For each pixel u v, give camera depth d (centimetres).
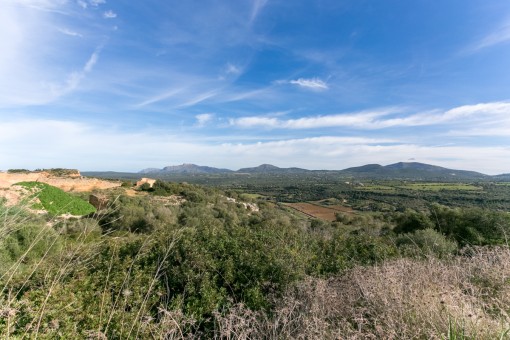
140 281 357
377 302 296
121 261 415
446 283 332
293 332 265
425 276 351
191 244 462
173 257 429
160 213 2248
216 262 434
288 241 600
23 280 294
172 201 4056
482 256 442
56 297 277
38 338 225
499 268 367
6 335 210
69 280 334
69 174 4841
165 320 270
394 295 286
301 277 409
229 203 4622
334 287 374
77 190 4184
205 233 538
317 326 248
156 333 259
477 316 232
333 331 243
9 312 222
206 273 396
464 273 380
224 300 351
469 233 1034
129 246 453
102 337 242
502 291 312
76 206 2261
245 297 363
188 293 372
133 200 2430
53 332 240
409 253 561
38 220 343
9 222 319
